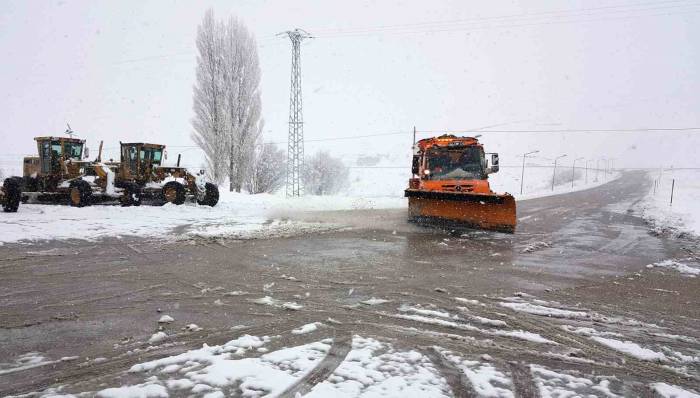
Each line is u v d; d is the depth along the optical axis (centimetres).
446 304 519
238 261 748
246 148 2758
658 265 801
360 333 419
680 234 1248
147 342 392
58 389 305
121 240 928
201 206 1734
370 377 324
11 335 405
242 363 344
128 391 300
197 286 581
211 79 2677
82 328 425
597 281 661
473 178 1292
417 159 1426
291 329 427
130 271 661
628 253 934
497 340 410
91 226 1103
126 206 1603
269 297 535
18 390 304
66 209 1461
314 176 4509
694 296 583
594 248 994
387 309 496
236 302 514
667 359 377
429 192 1205
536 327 448
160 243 905
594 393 311
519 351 385
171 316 462
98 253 789
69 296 529
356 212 1802
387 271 691
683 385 329
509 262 793
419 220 1289
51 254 771
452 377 329
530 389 314
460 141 1348
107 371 334
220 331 420
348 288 583
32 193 1616
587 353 385
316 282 612
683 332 445
